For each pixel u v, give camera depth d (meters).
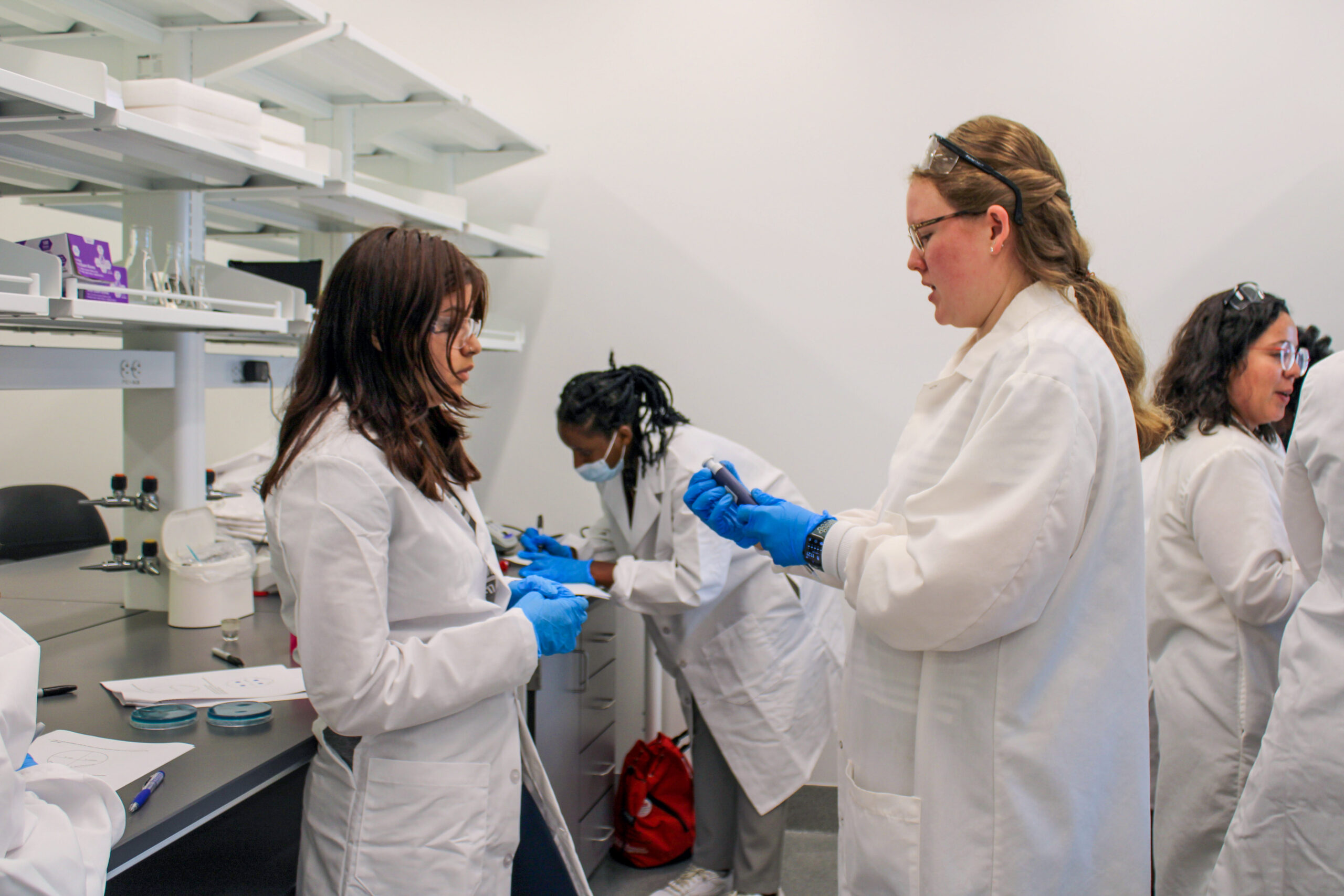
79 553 2.64
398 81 2.00
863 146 2.52
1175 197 2.40
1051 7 2.42
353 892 1.08
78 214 2.41
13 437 3.21
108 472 3.23
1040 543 0.93
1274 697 1.36
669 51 2.61
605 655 2.36
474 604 1.16
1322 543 1.29
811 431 2.60
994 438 0.96
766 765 1.91
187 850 1.51
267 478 1.13
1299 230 2.36
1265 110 2.35
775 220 2.58
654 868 2.35
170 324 1.51
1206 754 1.59
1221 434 1.62
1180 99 2.39
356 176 2.26
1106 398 0.99
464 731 1.15
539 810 1.36
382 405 1.10
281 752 1.18
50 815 0.79
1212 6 2.36
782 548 1.24
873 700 1.13
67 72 1.18
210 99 1.42
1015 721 0.99
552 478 2.76
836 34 2.52
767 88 2.57
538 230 2.58
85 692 1.43
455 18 2.72
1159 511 1.70
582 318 2.71
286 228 2.50
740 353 2.62
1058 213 1.04
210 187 1.78
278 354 2.94
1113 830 1.02
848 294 2.55
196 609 1.81
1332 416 1.25
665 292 2.66
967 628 0.95
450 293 1.13
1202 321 1.69
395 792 1.09
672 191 2.64
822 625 2.06
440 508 1.15
